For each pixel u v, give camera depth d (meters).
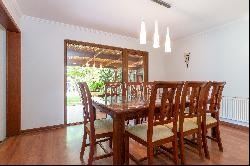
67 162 2.09
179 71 5.42
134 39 5.19
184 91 1.93
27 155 2.32
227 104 3.99
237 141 2.62
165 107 1.82
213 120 2.33
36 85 3.62
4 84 3.22
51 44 3.80
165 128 1.96
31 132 3.45
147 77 5.48
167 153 2.20
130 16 3.57
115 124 1.89
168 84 1.73
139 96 3.43
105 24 4.03
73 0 2.91
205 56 4.59
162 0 2.92
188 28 4.35
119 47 4.88
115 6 3.13
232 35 3.93
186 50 5.17
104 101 2.47
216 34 4.30
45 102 3.72
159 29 4.41
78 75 10.76
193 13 3.43
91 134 1.94
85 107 2.19
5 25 2.96
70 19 3.73
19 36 3.34
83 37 4.25
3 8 2.28
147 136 1.76
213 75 4.38
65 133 3.36
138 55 5.39
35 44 3.61
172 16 3.57
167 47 3.04
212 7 3.18
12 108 3.26
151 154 1.75
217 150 2.27
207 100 2.21
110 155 1.98
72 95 10.55
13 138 3.07
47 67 3.75
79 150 2.48
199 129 2.13
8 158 2.24
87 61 8.12
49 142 2.84
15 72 3.31
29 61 3.54
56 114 3.85
